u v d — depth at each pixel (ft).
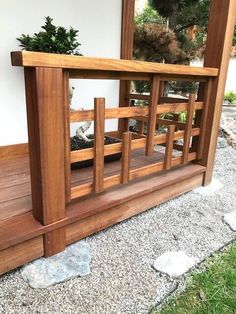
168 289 4.55
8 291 4.32
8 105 8.27
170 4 14.08
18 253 4.54
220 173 10.02
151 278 4.76
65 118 4.64
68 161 4.89
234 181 9.27
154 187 6.62
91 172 7.21
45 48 6.99
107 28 10.19
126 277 4.75
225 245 5.81
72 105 9.98
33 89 4.11
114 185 6.02
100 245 5.55
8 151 8.45
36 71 3.96
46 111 4.24
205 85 7.52
